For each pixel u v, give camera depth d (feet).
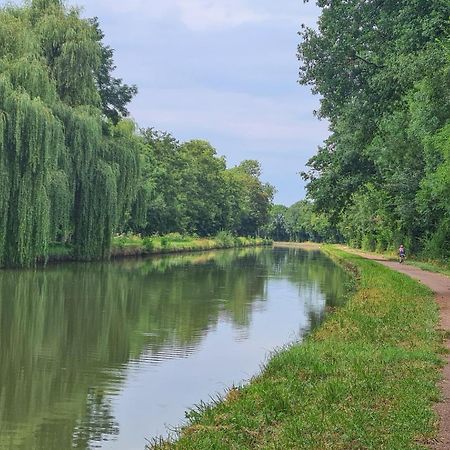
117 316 76.69
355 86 102.12
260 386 35.53
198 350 57.82
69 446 33.27
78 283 108.17
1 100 107.86
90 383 45.75
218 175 335.06
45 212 112.98
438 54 76.13
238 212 381.40
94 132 130.52
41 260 132.77
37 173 110.73
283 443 24.73
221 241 328.29
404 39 81.87
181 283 119.34
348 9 92.79
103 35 190.70
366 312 64.49
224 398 36.99
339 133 141.90
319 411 28.73
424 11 82.23
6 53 116.06
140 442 33.91
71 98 136.67
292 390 33.94
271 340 63.05
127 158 145.89
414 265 156.76
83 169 130.62
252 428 28.27
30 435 35.17
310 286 123.13
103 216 137.39
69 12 139.74
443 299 77.87
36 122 109.09
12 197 110.11
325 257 267.80
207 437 27.12
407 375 35.40
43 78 118.32
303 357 42.06
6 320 71.26
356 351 43.39
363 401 29.99
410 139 107.04
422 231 190.49
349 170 143.02
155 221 222.07
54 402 41.27
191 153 325.42
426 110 79.05
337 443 24.09
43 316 74.79
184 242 273.95
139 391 43.75
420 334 50.42
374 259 194.59
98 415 38.55
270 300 97.50
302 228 609.01
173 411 39.27
